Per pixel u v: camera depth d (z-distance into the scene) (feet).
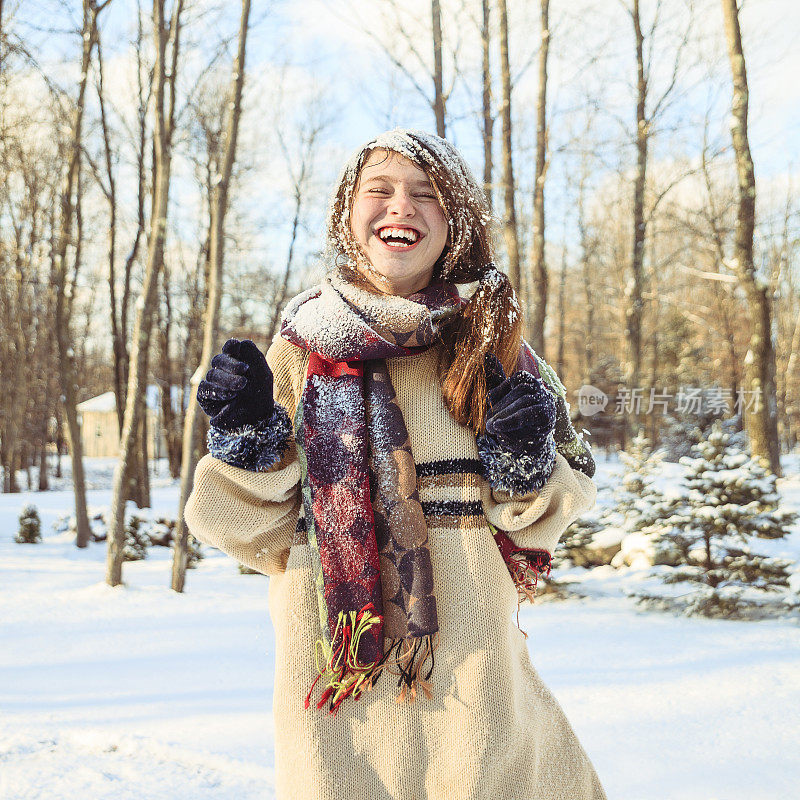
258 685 15.94
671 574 24.62
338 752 4.17
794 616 21.86
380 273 4.64
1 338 96.94
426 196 4.56
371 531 4.09
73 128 41.91
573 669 16.72
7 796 9.77
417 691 4.15
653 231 70.64
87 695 15.23
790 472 74.49
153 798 9.75
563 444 4.86
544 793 4.59
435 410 4.38
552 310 135.33
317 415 4.26
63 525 55.52
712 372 101.86
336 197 4.85
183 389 104.22
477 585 4.19
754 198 46.60
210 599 28.71
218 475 4.15
